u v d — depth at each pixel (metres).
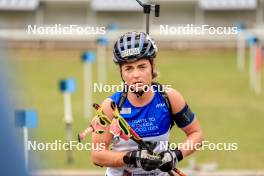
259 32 81.06
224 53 85.25
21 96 43.19
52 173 25.86
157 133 12.43
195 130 12.89
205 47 87.81
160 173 12.84
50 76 62.12
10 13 93.31
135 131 12.37
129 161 12.07
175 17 94.56
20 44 85.81
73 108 43.62
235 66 70.19
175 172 14.02
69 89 30.25
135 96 12.27
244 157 29.41
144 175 12.79
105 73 62.78
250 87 54.06
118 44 12.06
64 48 86.38
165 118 12.45
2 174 14.66
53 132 34.56
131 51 11.88
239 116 40.69
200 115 41.06
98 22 96.00
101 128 12.17
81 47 86.69
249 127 36.84
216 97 48.91
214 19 95.62
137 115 12.32
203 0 93.56
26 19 93.75
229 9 94.31
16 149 15.04
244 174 26.53
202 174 26.39
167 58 79.62
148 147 12.09
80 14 95.38
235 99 47.84
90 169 27.09
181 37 88.12
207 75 62.31
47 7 94.38
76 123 37.91
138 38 11.98
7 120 14.78
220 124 37.84
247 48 83.12
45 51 84.88
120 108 12.34
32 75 62.84
